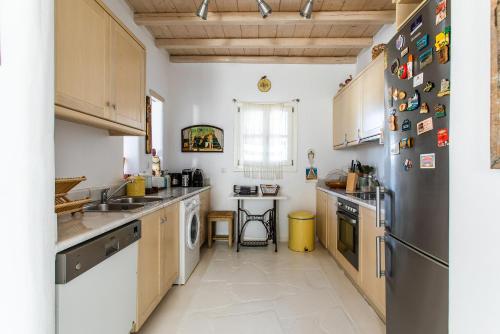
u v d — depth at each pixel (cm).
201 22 304
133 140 315
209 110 427
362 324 201
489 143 86
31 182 89
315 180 427
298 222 377
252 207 428
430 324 120
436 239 115
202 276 290
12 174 87
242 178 428
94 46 161
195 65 427
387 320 160
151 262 198
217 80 427
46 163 94
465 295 98
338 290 256
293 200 429
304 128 429
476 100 92
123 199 255
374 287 215
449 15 107
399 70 146
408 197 137
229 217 390
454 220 104
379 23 305
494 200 85
